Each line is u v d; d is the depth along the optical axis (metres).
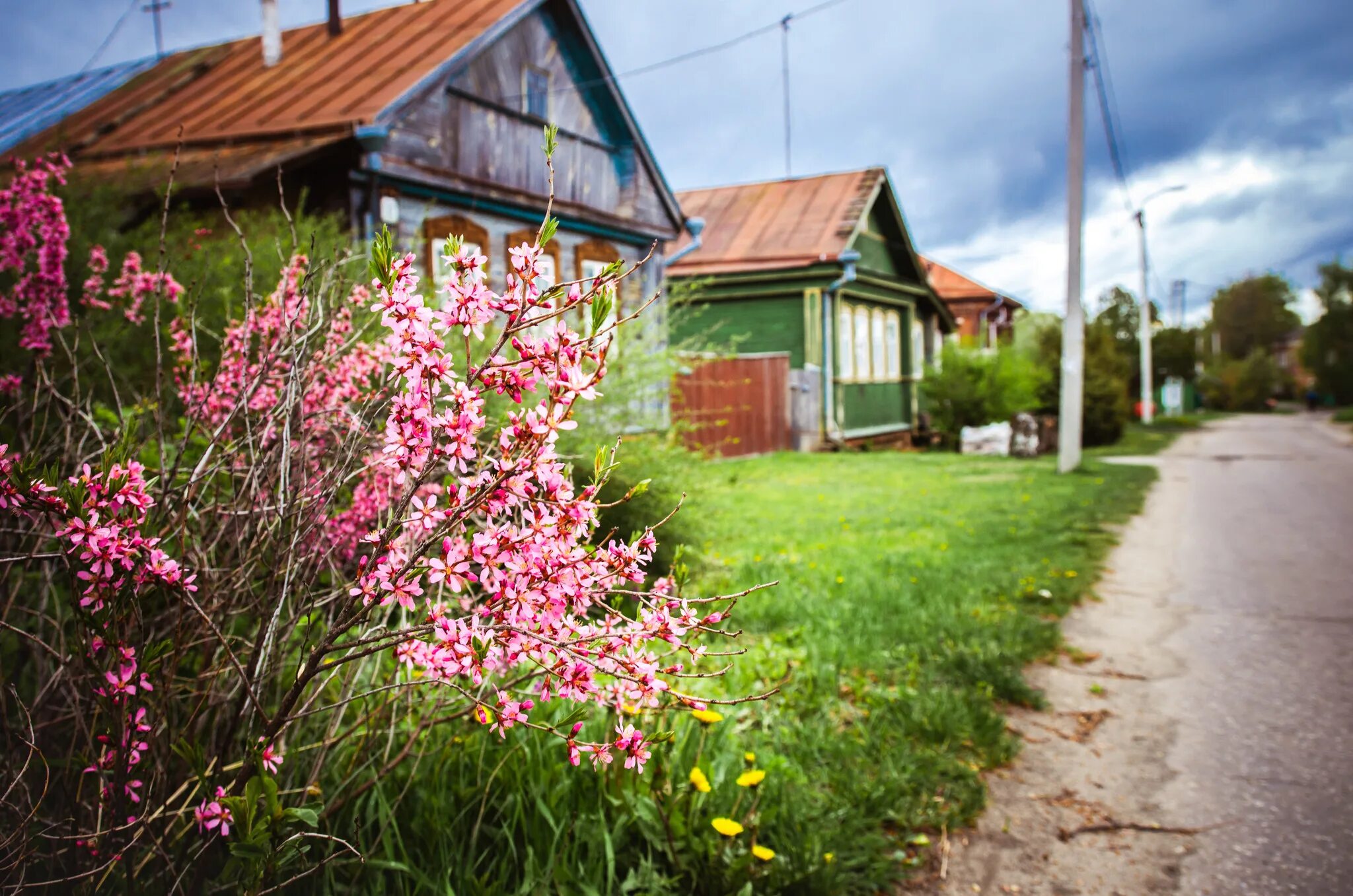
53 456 2.82
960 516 10.23
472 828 2.61
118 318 4.39
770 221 21.64
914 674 4.77
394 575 1.67
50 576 2.40
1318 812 3.55
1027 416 19.12
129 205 7.19
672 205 15.27
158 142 10.55
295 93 10.91
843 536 8.77
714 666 4.32
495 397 3.84
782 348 20.44
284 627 2.19
